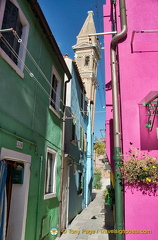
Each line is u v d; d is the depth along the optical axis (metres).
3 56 4.10
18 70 4.72
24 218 4.76
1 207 3.74
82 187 13.95
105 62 7.67
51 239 6.73
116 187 4.71
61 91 8.57
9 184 4.73
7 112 4.24
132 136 4.97
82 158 14.39
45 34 6.46
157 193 4.55
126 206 4.52
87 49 29.73
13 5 4.64
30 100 5.44
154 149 4.84
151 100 4.91
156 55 5.48
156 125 4.97
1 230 3.72
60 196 7.78
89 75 28.34
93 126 20.78
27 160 5.05
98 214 12.09
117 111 5.34
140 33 5.66
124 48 5.57
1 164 3.80
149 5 5.89
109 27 8.01
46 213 6.32
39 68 6.08
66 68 8.42
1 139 3.94
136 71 5.38
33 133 5.58
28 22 5.45
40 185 5.89
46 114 6.73
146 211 4.46
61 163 8.16
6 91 4.23
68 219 9.38
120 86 5.31
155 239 4.30
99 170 34.56
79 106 13.31
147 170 4.45
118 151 5.00
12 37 4.69
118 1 6.20
